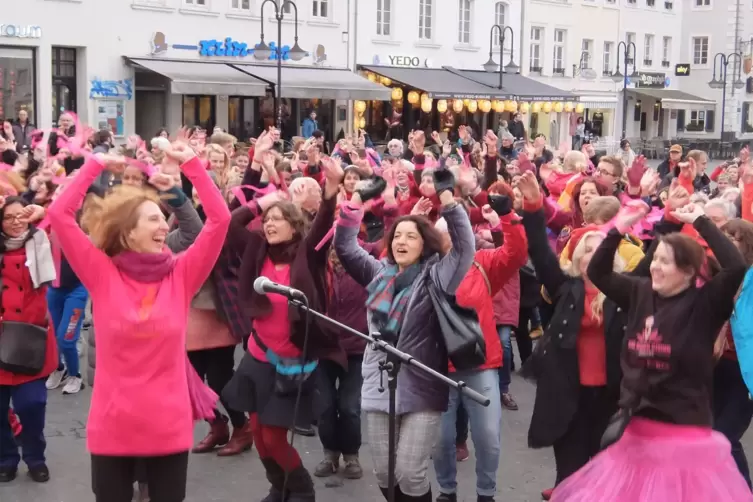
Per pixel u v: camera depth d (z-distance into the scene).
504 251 5.75
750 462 7.11
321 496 6.33
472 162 12.20
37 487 6.34
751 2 54.38
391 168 8.38
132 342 4.39
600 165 8.19
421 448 5.04
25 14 22.92
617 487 4.73
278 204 5.87
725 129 54.53
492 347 5.80
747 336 5.23
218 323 6.91
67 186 4.51
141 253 4.50
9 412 6.41
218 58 27.36
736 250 4.66
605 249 4.87
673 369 4.62
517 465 7.02
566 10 41.75
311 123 28.59
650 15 48.16
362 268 5.60
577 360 5.58
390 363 4.66
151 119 26.28
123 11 24.97
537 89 37.00
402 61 33.62
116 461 4.48
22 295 6.26
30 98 23.39
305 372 5.75
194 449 7.14
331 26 30.83
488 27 37.31
